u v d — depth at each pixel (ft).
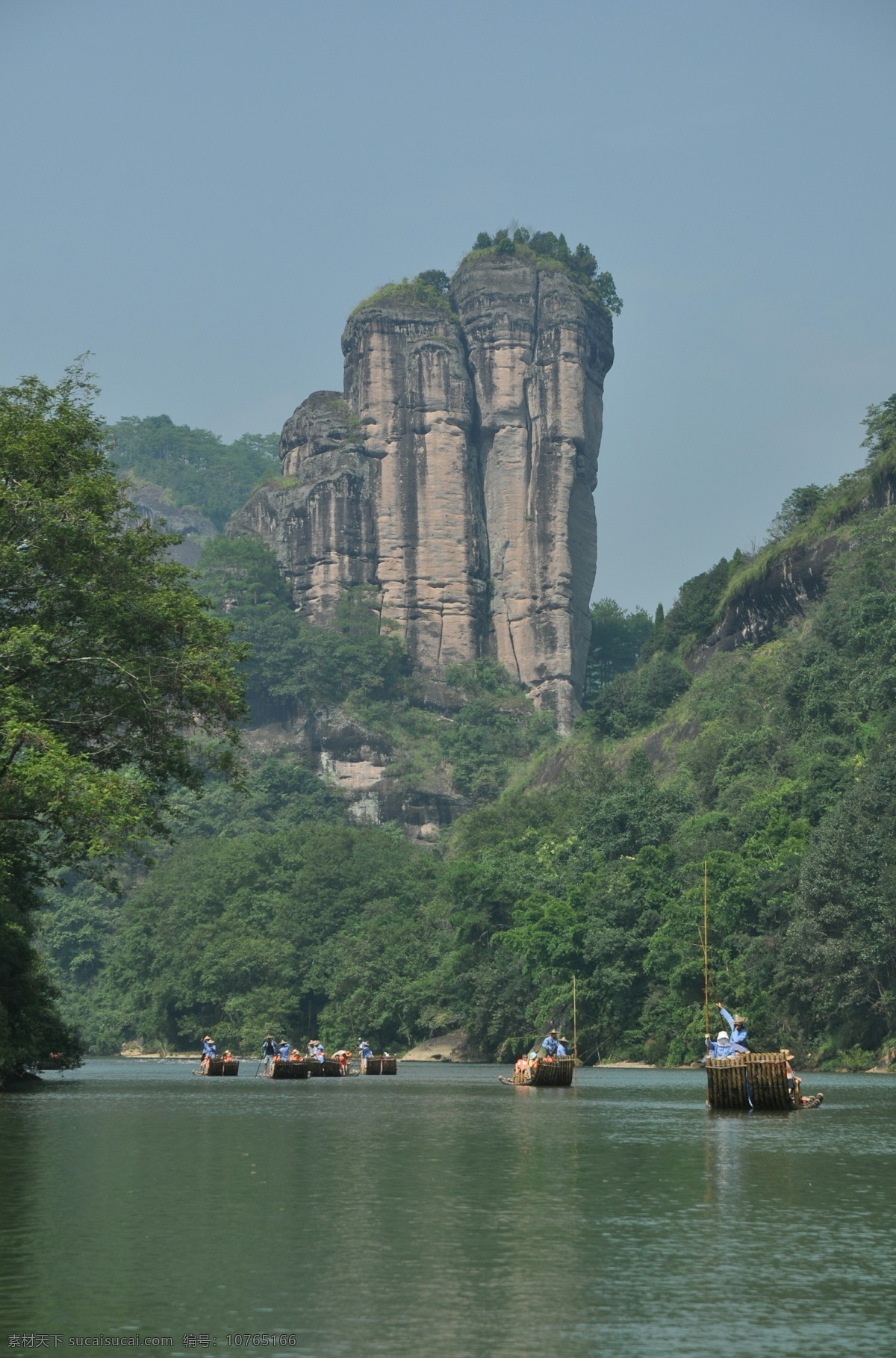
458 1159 153.38
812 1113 231.91
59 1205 116.98
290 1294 84.02
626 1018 583.99
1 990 335.06
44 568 236.22
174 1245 98.63
